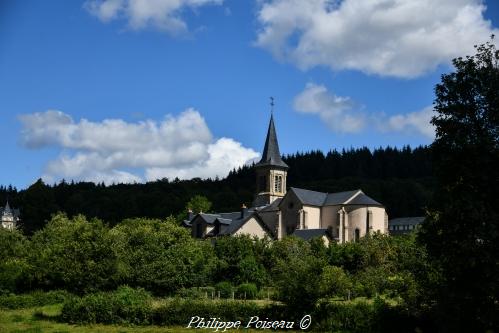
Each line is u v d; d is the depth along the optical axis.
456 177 25.16
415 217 159.62
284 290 32.09
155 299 41.16
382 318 29.98
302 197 106.56
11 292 46.47
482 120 25.42
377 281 44.72
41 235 64.88
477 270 23.47
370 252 57.06
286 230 107.38
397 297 37.22
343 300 42.16
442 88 26.36
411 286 29.84
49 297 43.88
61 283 48.47
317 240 66.31
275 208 110.94
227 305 33.31
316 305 32.84
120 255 44.53
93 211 163.88
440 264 25.52
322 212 108.00
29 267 48.16
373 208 103.19
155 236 50.88
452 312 24.52
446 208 23.91
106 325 33.28
